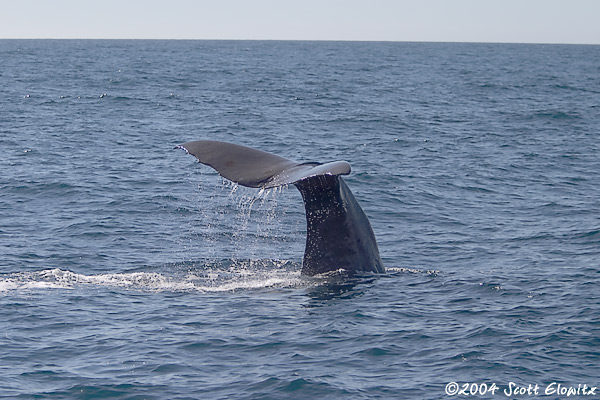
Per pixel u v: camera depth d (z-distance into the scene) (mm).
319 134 82062
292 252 36281
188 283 30312
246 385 21469
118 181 54312
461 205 48812
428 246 38062
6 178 54188
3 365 22734
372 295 28156
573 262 34594
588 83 171125
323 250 29109
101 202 47625
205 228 41375
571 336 24859
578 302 28344
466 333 25109
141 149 70062
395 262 34781
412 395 20953
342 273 29000
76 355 23484
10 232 39719
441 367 22672
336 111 105000
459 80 175500
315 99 122688
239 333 24953
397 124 91438
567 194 52688
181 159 64625
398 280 30141
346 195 28688
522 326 25797
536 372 22312
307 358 23172
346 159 65938
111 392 21125
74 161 62562
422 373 22297
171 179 55531
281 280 30188
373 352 23625
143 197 49094
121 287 29844
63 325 25750
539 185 55906
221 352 23609
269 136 79688
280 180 23891
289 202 47562
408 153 70250
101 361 23078
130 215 44250
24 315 26547
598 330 25406
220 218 43844
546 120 97500
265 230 40969
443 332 25188
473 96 133500
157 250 36500
